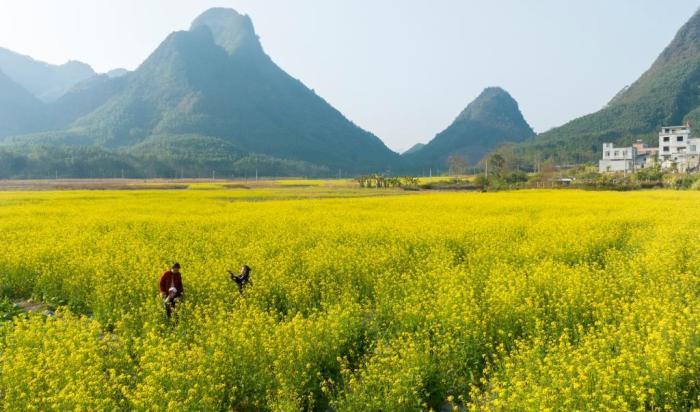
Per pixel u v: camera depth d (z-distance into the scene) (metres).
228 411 8.20
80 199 51.41
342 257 17.09
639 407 7.12
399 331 11.04
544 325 10.99
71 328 10.56
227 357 9.25
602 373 7.62
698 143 130.75
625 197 48.56
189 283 14.35
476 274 15.04
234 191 72.19
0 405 8.07
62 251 18.56
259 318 11.06
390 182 97.88
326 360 9.77
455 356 9.48
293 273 16.08
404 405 7.86
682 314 10.84
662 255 15.88
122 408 8.30
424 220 28.67
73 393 7.61
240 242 21.66
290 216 31.69
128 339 10.53
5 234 23.86
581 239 19.98
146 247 19.48
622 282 13.65
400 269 16.69
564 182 97.00
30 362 8.76
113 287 13.88
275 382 8.70
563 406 7.20
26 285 16.25
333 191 78.88
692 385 8.08
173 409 7.36
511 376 8.25
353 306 12.00
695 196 49.31
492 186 89.62
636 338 9.18
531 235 22.22
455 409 7.81
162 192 66.56
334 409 8.85
